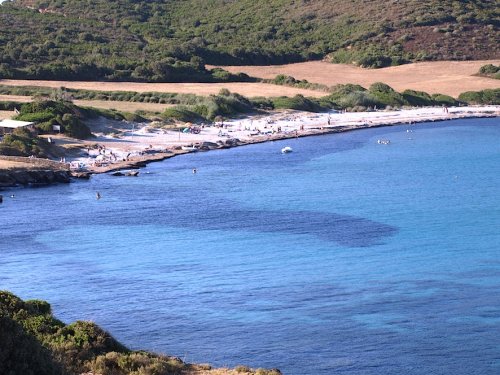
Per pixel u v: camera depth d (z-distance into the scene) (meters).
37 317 59.91
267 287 90.94
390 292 88.81
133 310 84.31
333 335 77.50
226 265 99.44
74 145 183.12
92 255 104.38
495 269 96.75
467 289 89.50
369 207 132.00
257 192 144.88
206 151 195.12
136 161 175.00
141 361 56.12
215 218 124.44
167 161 179.75
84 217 125.19
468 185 151.00
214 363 72.12
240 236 113.38
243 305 85.44
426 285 91.06
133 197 140.12
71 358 55.03
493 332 77.81
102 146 186.75
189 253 104.88
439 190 146.38
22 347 48.56
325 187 149.62
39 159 159.75
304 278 93.94
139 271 97.38
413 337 76.81
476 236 112.25
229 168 170.88
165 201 137.00
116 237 113.25
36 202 135.38
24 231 116.62
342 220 122.56
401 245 107.81
